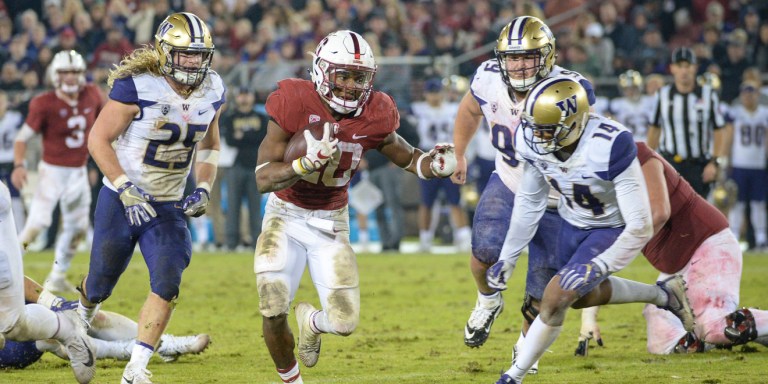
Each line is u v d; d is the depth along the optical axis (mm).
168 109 17438
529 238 17375
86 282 18156
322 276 16531
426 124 47719
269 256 16438
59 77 32469
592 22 54344
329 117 16562
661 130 32031
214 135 18516
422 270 39219
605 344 22734
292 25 53844
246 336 24312
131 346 19969
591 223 17281
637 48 55469
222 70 50375
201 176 18172
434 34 58844
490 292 19875
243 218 49219
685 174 31812
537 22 18500
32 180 47062
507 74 18625
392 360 20844
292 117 16391
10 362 19547
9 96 50688
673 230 20859
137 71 17312
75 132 32562
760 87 47875
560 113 15852
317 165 15539
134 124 17500
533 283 18953
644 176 18047
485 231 19359
